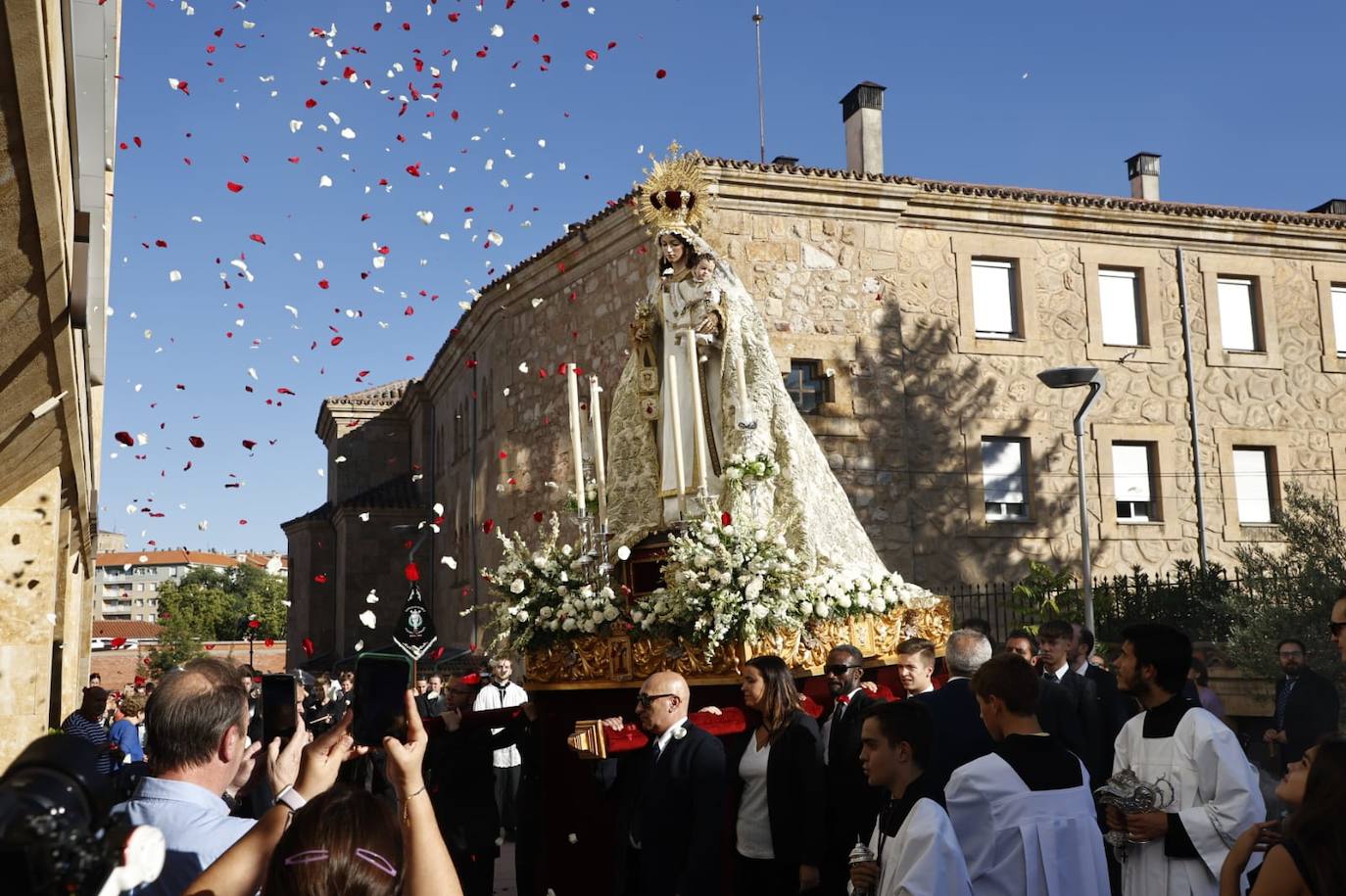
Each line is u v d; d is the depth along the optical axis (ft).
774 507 24.54
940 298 67.05
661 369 26.63
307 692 30.81
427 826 8.27
